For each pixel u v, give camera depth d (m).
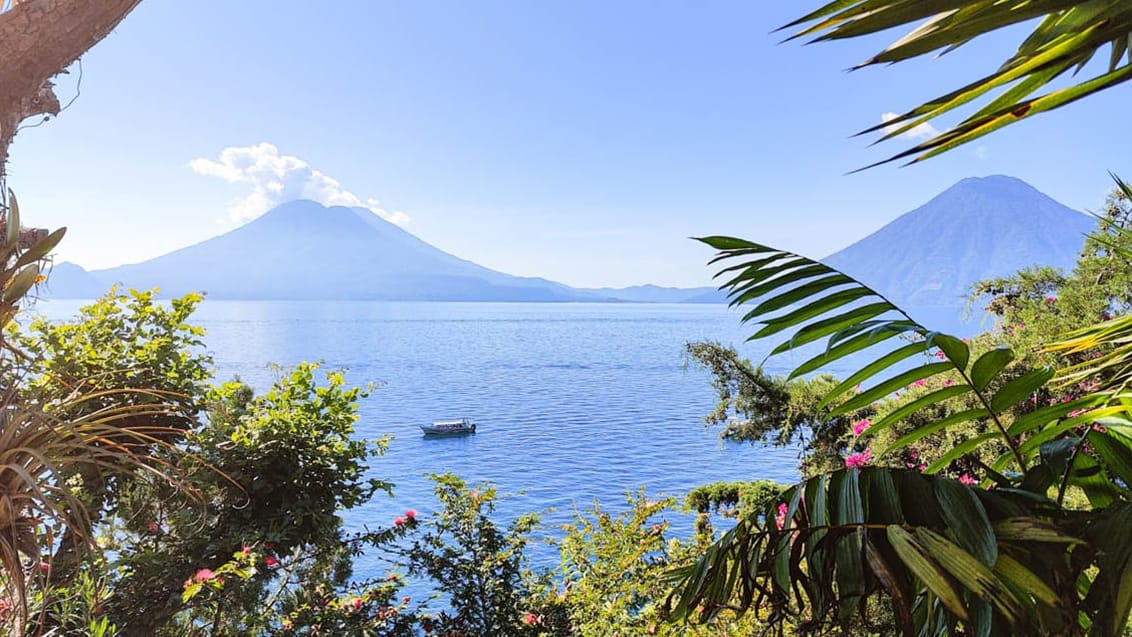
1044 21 0.57
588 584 3.33
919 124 0.56
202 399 3.21
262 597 3.29
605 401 42.91
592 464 24.25
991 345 2.86
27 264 1.19
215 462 3.05
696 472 22.16
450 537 4.03
